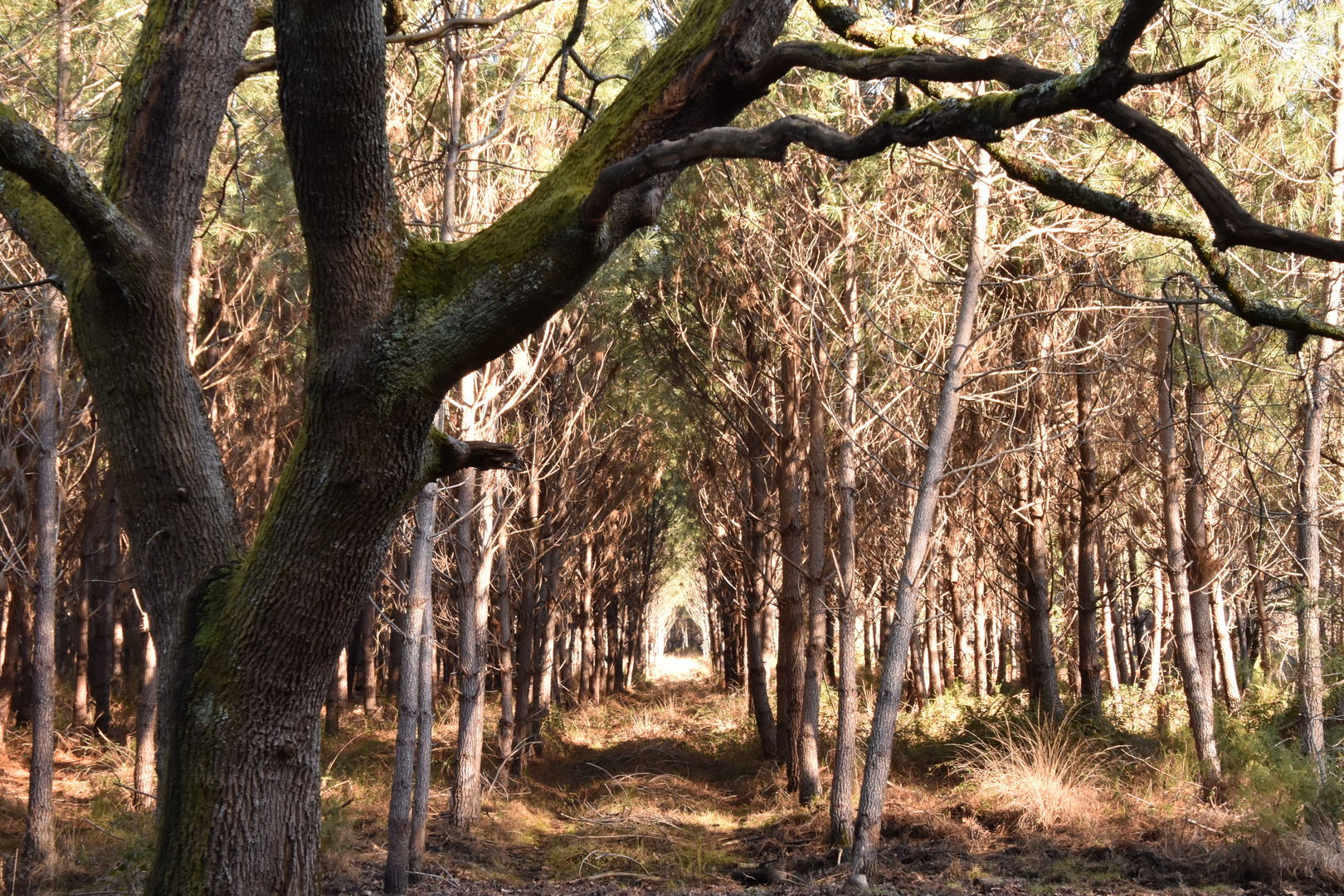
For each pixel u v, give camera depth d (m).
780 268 11.62
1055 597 20.27
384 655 24.72
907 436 9.12
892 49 2.03
